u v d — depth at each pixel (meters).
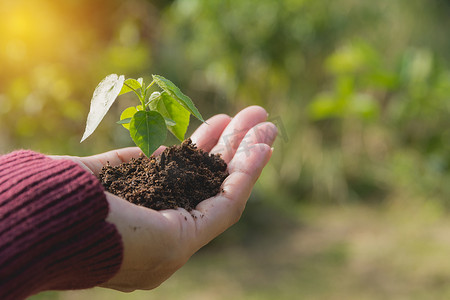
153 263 0.85
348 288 2.87
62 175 0.78
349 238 3.74
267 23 3.92
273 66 4.22
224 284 2.98
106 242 0.75
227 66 4.09
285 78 4.48
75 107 2.77
